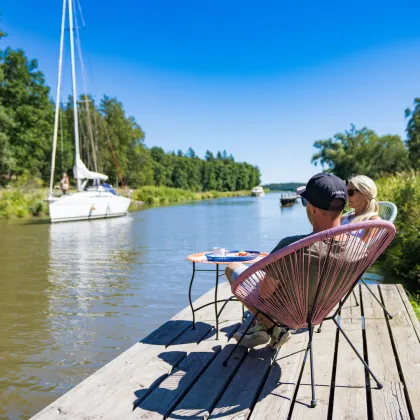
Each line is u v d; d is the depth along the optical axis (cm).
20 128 4788
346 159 6100
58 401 267
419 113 4572
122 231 1975
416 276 867
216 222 2469
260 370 306
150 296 796
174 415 250
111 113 7231
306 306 271
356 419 241
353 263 259
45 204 2925
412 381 282
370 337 362
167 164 9831
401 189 1275
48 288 866
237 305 468
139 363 321
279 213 3372
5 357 518
